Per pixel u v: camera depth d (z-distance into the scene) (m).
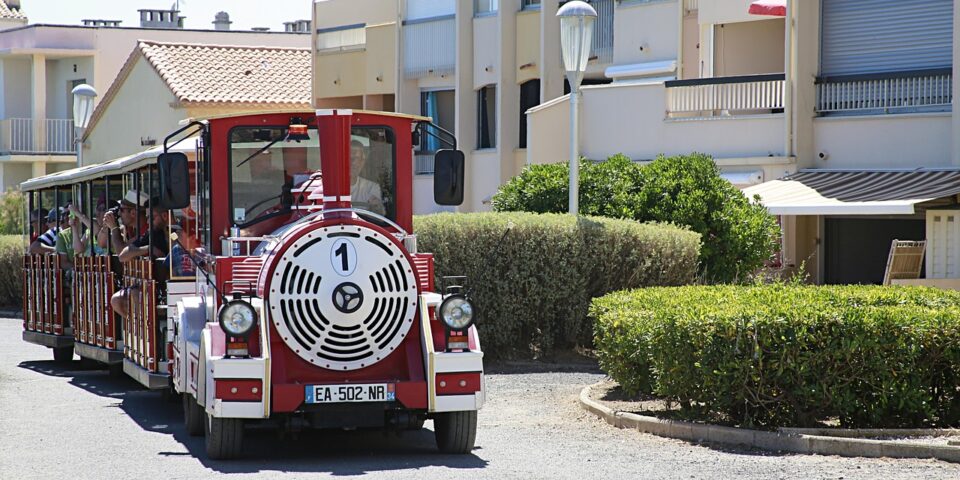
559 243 21.61
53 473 11.90
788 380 12.95
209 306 12.94
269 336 12.05
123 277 18.33
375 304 12.19
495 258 21.44
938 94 27.84
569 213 22.28
